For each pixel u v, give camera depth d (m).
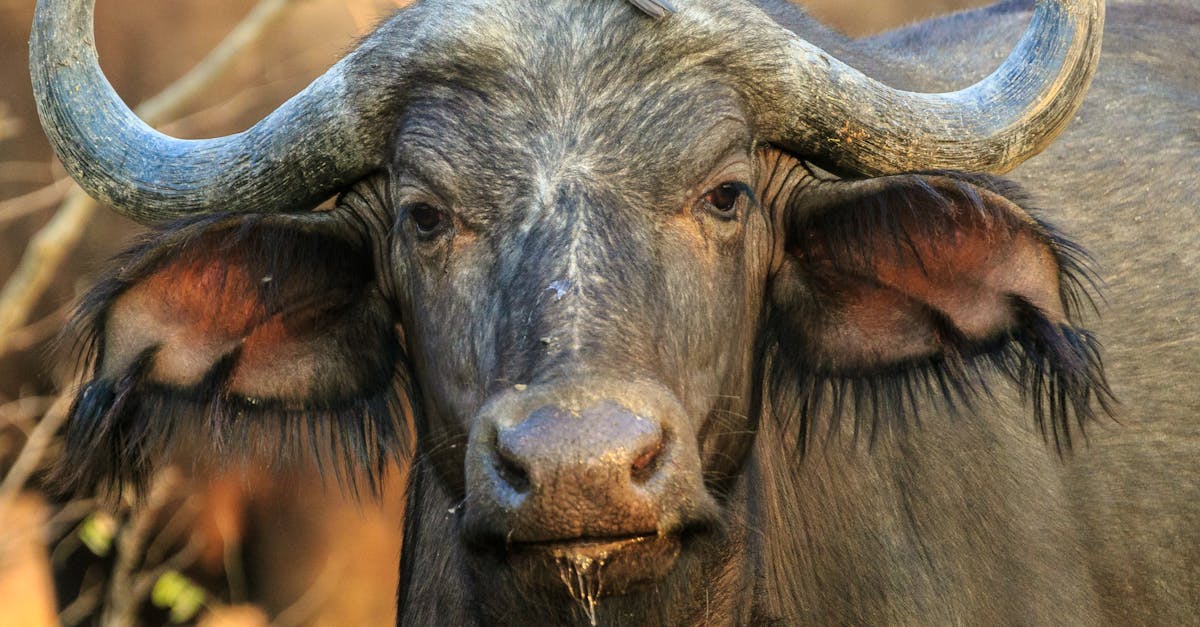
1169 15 27.45
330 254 18.19
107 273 17.16
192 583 34.38
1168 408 22.42
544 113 16.14
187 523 34.03
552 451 13.80
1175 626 22.28
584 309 14.90
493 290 15.76
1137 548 21.94
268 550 35.09
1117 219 23.14
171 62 37.47
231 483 33.91
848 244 18.17
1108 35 26.34
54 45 17.83
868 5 49.75
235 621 34.75
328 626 35.09
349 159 17.53
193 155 17.84
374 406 19.12
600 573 14.66
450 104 16.52
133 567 34.12
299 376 18.72
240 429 18.73
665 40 16.55
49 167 36.69
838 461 19.73
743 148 17.02
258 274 17.80
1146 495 22.06
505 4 16.73
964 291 18.00
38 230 36.12
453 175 16.23
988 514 20.22
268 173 17.66
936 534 19.83
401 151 16.91
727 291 16.77
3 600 34.31
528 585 15.16
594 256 15.29
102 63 36.91
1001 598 19.92
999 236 17.31
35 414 33.03
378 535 35.53
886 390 19.20
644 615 16.80
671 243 16.03
